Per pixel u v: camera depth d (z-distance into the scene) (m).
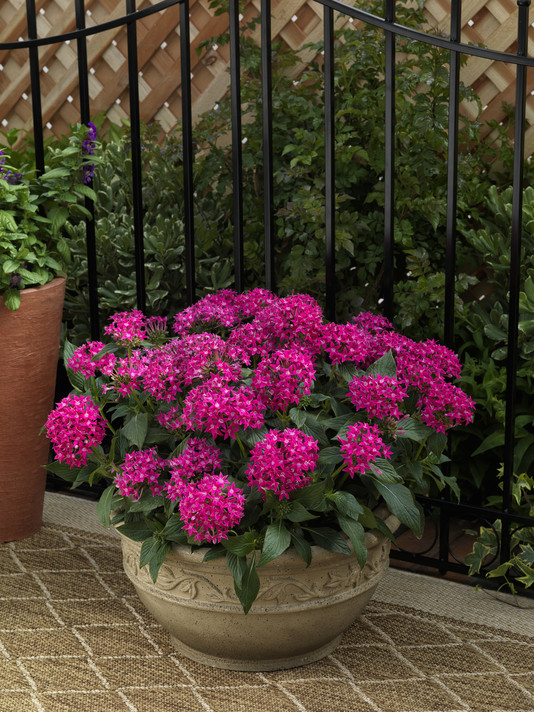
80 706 1.62
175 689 1.67
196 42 2.89
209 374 1.58
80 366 1.67
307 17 2.72
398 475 1.60
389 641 1.83
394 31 1.86
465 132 2.52
